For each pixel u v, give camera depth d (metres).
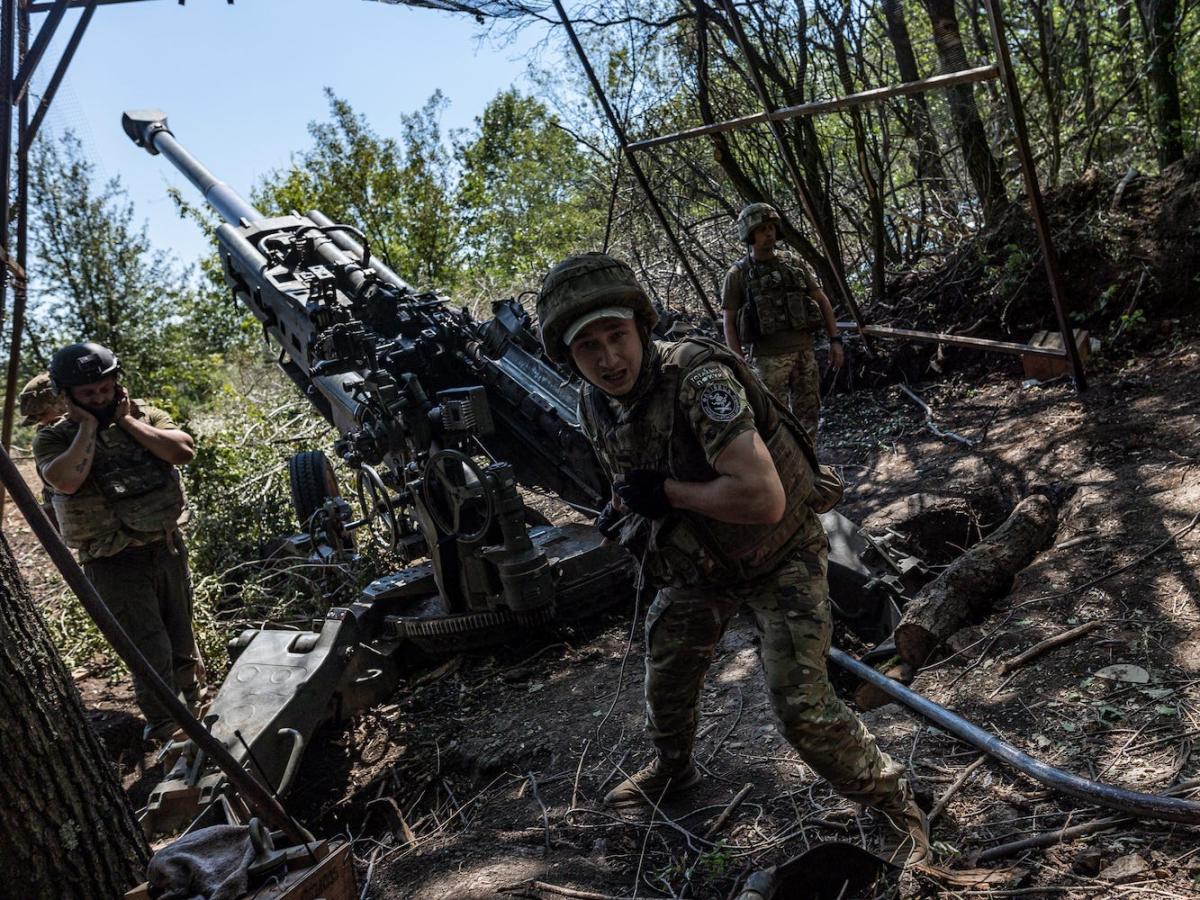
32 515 2.03
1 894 2.44
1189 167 6.79
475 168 16.12
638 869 2.87
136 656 2.14
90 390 4.23
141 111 8.69
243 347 15.59
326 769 4.23
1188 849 2.47
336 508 5.95
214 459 7.59
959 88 7.56
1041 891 2.45
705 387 2.33
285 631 4.62
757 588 2.64
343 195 14.76
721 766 3.33
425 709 4.49
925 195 8.90
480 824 3.40
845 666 3.73
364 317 5.90
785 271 5.71
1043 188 8.30
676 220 9.41
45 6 3.69
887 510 5.37
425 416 4.77
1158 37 7.95
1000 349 6.50
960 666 3.59
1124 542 4.04
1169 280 6.41
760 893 2.36
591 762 3.60
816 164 8.24
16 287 3.95
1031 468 5.23
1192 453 4.66
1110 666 3.29
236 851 2.24
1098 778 2.80
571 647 4.75
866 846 2.75
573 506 5.35
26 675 2.49
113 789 2.68
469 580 4.61
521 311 5.26
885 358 7.59
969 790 2.93
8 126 3.49
